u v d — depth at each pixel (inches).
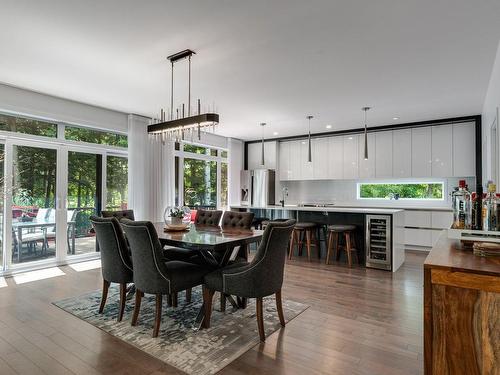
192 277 105.6
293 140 313.1
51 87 168.2
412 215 243.1
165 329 103.8
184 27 106.3
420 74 147.4
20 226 178.2
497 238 61.9
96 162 214.1
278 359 85.5
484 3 91.7
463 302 49.9
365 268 185.3
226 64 136.7
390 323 108.5
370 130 268.1
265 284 97.3
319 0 91.0
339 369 80.7
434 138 242.8
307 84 161.3
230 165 320.2
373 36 111.8
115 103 197.8
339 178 284.8
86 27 106.5
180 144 272.2
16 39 114.9
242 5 93.7
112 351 89.6
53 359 85.4
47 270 181.0
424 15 98.3
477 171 226.2
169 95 180.5
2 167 171.9
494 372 47.7
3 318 112.5
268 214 238.7
